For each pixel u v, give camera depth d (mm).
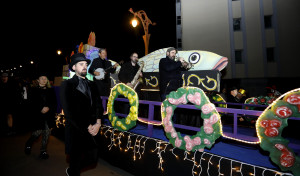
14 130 5945
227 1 16391
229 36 16328
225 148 2578
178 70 3322
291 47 15664
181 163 2402
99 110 2504
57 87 5570
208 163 2148
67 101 2148
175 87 3135
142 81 4266
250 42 16156
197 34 16859
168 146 2592
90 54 5461
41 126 3725
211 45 16641
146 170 2816
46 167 3400
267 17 16078
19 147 4488
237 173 1922
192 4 17016
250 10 16172
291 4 15625
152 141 2787
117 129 3412
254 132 3459
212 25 16594
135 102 3104
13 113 5906
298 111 1706
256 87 16297
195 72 3539
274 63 15969
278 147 1768
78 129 2168
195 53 3820
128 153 3111
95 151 2418
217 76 3322
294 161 1677
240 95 5379
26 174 3115
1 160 3691
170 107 2646
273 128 1809
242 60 16406
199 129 2480
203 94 2314
